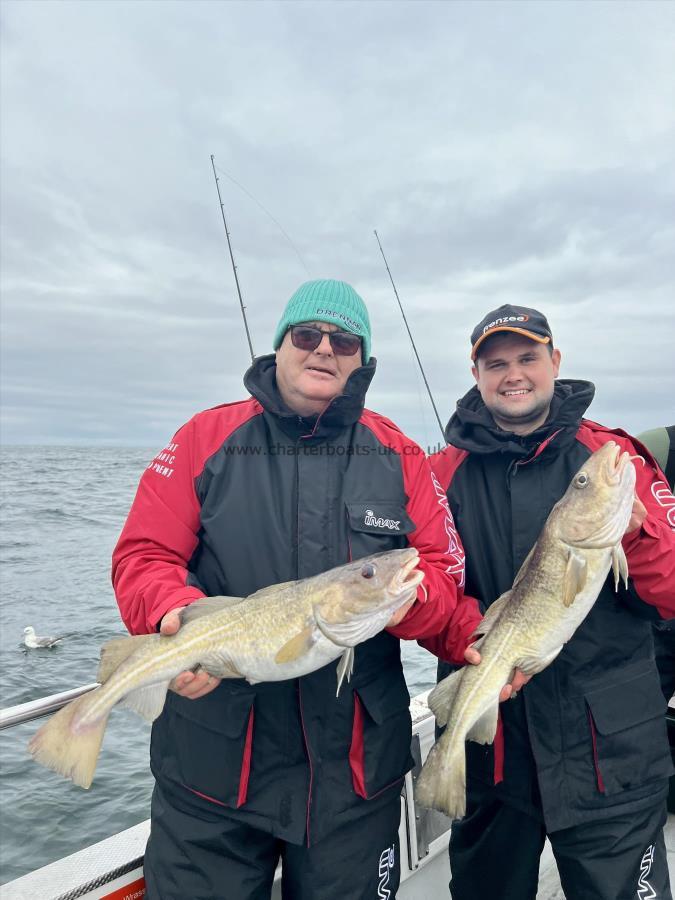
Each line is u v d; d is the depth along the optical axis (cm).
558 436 226
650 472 226
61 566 1850
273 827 181
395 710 200
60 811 542
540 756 210
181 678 174
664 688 309
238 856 185
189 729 189
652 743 210
